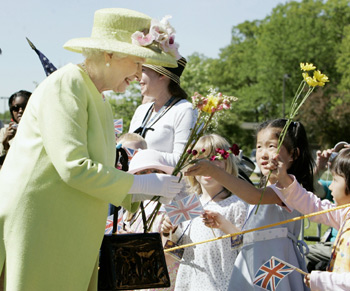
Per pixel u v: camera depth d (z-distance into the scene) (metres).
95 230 2.67
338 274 2.83
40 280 2.51
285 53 47.25
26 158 2.57
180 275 3.73
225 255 3.66
